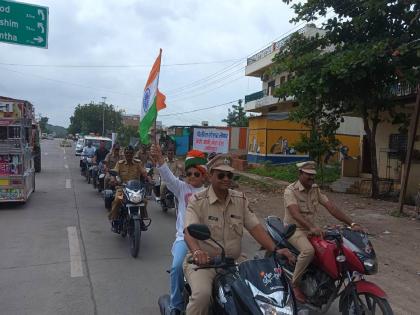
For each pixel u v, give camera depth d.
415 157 15.83
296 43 16.05
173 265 4.27
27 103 12.64
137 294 5.70
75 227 9.70
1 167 12.11
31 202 13.20
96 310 5.17
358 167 20.06
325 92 13.51
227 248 3.74
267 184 19.36
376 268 4.54
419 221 11.07
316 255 4.82
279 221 5.43
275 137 28.03
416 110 11.78
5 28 16.83
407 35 11.98
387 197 15.65
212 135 19.58
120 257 7.41
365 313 4.38
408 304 5.61
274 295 2.99
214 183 3.73
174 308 4.14
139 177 9.32
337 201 14.62
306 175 5.26
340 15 14.97
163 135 29.86
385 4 12.35
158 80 6.29
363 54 12.02
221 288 3.33
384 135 18.75
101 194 15.11
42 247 7.95
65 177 21.02
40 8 17.14
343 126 27.41
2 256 7.36
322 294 4.82
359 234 4.72
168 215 11.61
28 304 5.33
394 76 13.69
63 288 5.88
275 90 14.98
